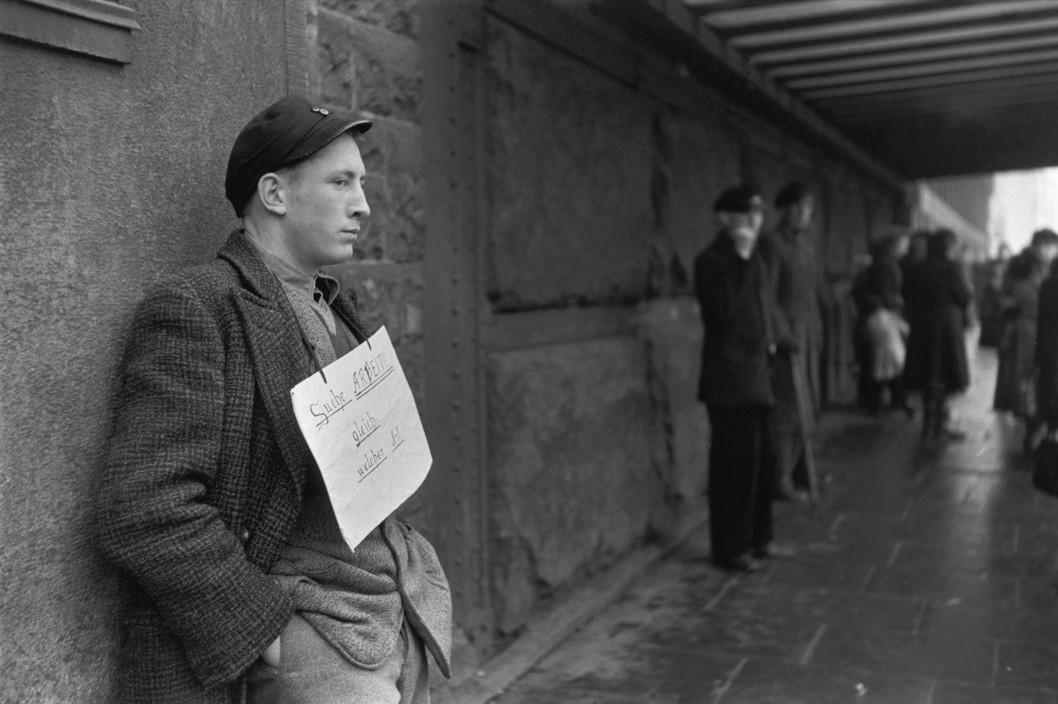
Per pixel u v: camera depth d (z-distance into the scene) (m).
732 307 5.08
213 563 1.59
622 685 3.75
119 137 1.84
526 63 4.32
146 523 1.56
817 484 7.32
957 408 11.46
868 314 10.63
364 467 1.83
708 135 6.93
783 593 4.84
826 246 11.61
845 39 5.99
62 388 1.72
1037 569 5.16
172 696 1.67
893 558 5.42
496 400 4.02
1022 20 5.54
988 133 10.49
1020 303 9.14
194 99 2.04
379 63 3.12
